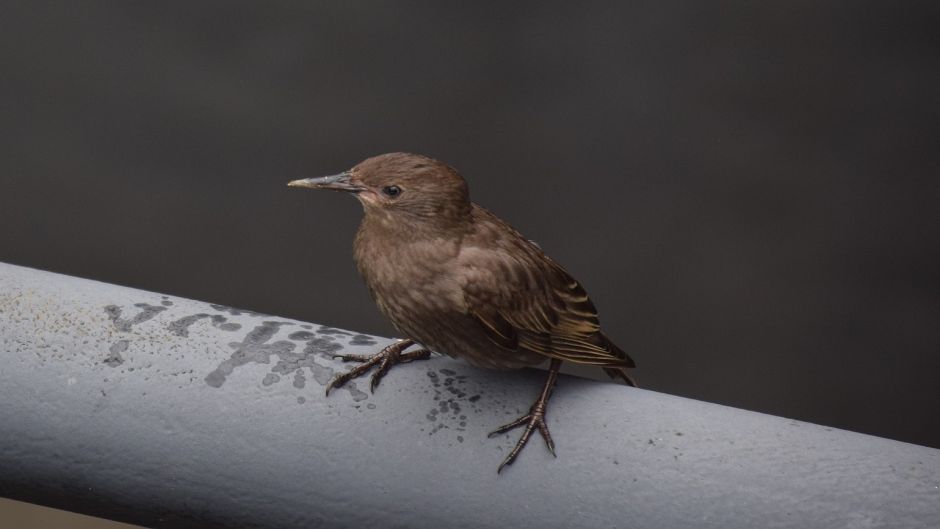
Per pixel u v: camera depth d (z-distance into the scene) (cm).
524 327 594
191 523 581
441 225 593
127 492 580
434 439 580
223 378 580
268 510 580
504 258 593
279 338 582
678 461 579
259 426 580
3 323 582
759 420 580
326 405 580
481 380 582
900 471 578
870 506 577
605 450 580
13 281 583
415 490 580
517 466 580
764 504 578
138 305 583
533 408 581
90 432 580
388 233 593
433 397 581
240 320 582
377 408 581
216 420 580
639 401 581
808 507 578
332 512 580
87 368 581
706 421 580
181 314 582
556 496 579
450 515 580
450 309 593
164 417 580
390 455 580
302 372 581
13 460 581
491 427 580
